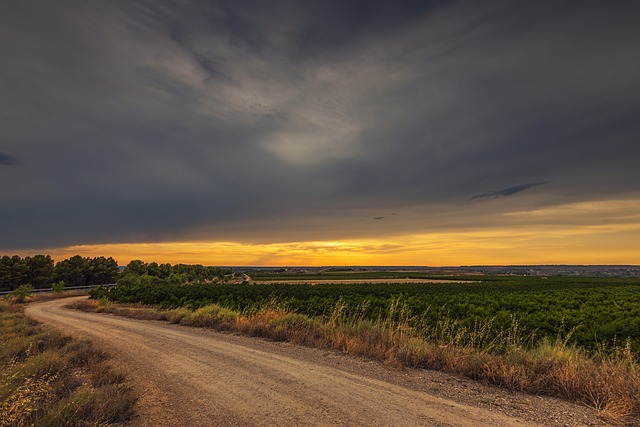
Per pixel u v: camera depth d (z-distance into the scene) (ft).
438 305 80.48
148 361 30.58
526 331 48.57
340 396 20.40
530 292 151.94
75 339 41.93
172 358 31.60
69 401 18.71
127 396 20.29
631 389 19.30
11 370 23.97
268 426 16.42
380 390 21.49
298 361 29.45
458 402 19.40
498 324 50.24
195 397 20.85
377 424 16.38
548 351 27.20
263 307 59.31
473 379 24.11
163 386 23.24
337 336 36.55
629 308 81.20
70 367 29.48
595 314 67.10
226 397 20.66
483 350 28.66
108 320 66.54
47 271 265.34
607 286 220.84
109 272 329.11
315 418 17.21
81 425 16.79
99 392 20.39
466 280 347.56
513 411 18.04
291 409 18.48
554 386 21.31
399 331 37.19
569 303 93.97
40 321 65.67
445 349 29.32
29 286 153.58
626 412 17.61
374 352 30.99
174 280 239.91
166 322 61.82
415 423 16.43
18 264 241.55
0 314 79.97
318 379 23.95
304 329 41.27
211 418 17.63
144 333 47.70
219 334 45.80
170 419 17.72
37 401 19.44
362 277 433.48
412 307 71.92
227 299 100.42
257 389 21.98
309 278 417.08
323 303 74.95
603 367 22.18
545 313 67.41
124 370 27.68
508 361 25.13
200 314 59.62
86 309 95.81
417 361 27.96
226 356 31.89
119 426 17.07
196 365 28.73
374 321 48.42
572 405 19.03
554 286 220.23
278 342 38.81
